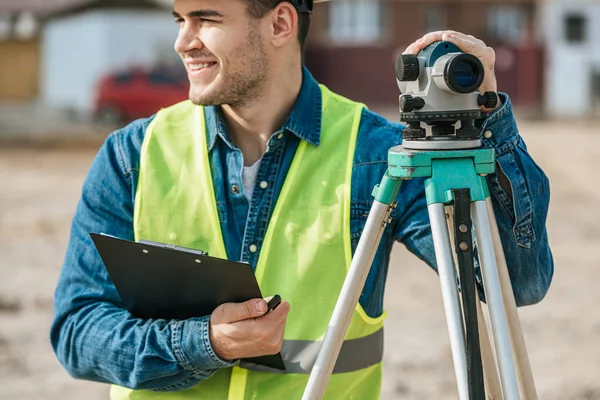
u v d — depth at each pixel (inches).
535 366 258.1
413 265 382.9
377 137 98.4
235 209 97.7
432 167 83.0
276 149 98.0
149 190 97.7
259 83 95.8
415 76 82.8
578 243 438.3
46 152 841.5
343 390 95.9
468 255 82.0
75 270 98.0
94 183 99.7
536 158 770.2
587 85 1395.2
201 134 99.0
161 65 1110.4
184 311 93.7
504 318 81.1
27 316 296.7
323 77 1393.9
